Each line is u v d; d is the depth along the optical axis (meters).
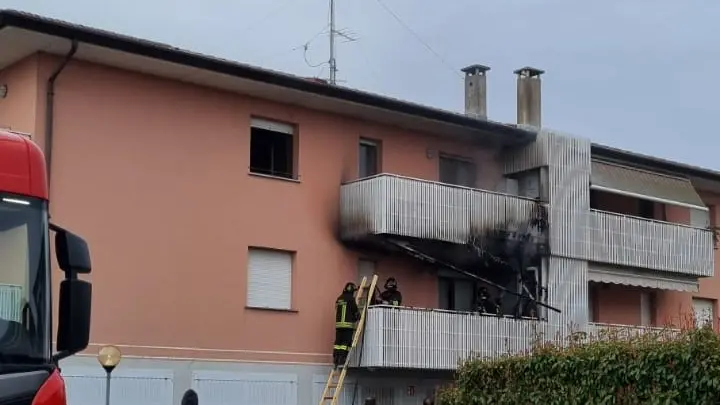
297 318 23.97
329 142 25.22
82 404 20.47
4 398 7.25
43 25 19.48
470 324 25.08
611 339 14.88
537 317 26.73
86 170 21.06
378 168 26.19
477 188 28.00
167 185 22.23
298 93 23.66
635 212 32.06
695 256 30.78
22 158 8.02
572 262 27.62
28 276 7.77
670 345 13.52
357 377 24.62
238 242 23.22
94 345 20.81
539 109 30.20
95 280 20.94
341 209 25.11
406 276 26.16
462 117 26.12
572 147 28.22
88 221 20.97
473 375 16.64
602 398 14.30
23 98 20.98
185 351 22.06
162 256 21.98
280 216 24.05
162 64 21.55
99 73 21.48
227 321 22.81
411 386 25.59
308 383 23.92
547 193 27.45
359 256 25.36
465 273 25.66
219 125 23.27
